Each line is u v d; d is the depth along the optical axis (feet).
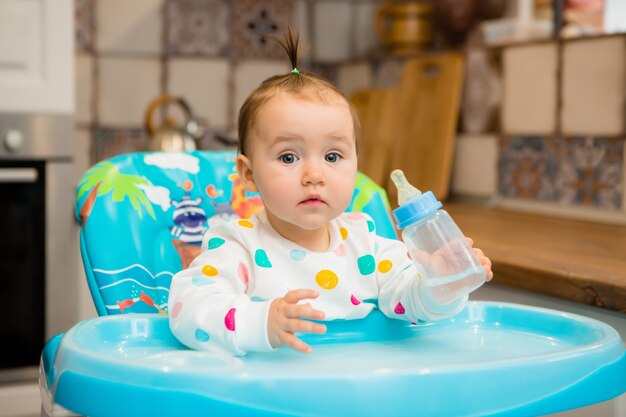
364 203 4.17
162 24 8.68
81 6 8.38
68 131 7.02
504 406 2.58
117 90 8.55
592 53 6.33
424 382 2.49
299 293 2.75
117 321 3.14
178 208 4.00
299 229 3.27
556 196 6.73
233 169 4.18
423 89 7.80
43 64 6.94
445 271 2.96
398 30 8.50
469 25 8.31
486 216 6.76
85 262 3.71
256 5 9.03
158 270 3.84
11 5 6.82
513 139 7.12
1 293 6.93
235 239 3.25
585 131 6.44
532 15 7.37
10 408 6.93
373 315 3.32
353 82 9.16
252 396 2.40
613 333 3.03
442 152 7.45
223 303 2.92
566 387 2.69
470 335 3.36
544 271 4.34
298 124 3.05
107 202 3.80
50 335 7.06
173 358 2.84
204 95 8.89
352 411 2.43
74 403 2.53
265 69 9.13
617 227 6.09
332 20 9.39
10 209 6.90
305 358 2.95
